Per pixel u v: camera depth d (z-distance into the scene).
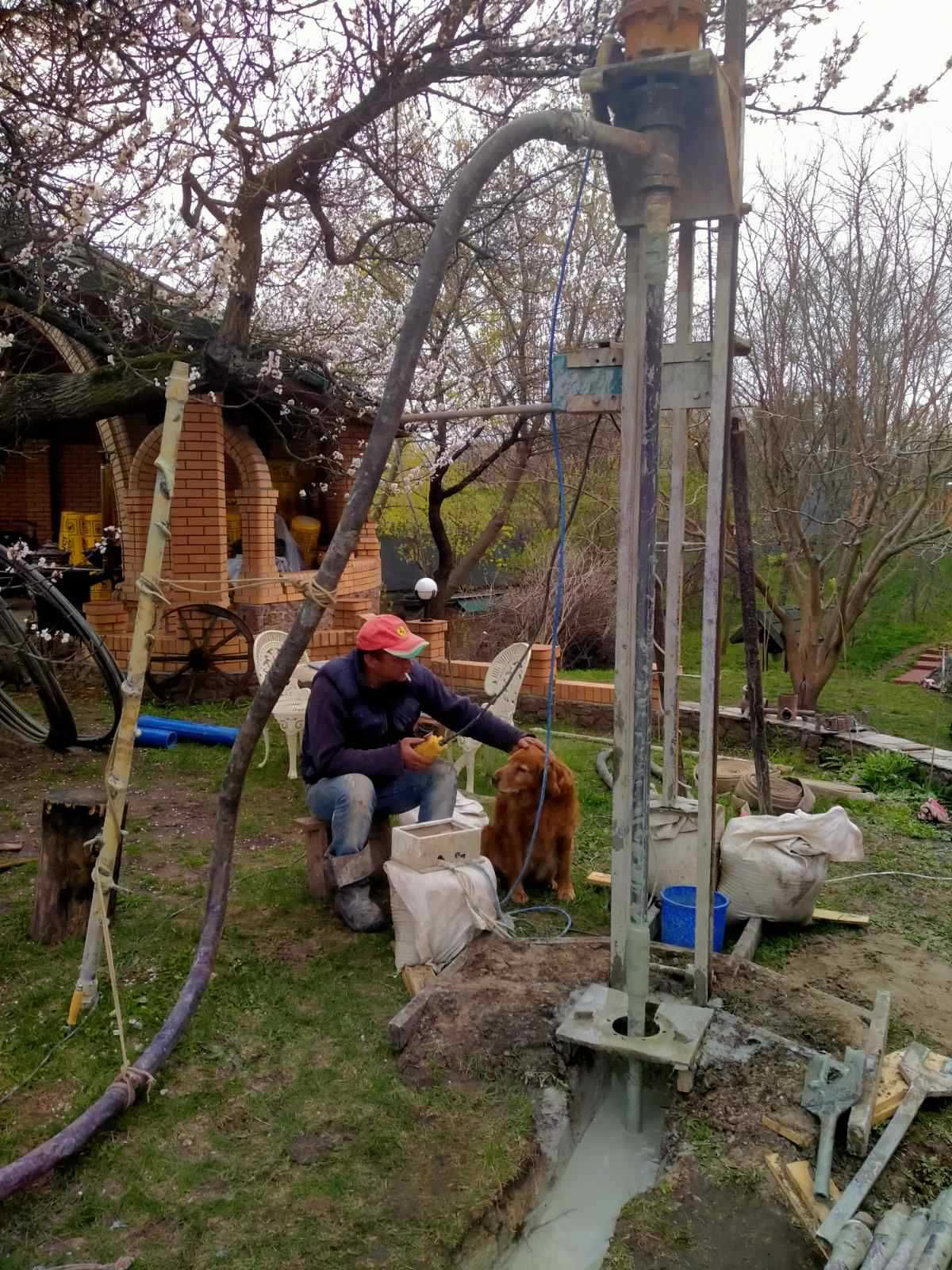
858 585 10.43
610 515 16.70
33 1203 2.65
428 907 3.88
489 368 12.45
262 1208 2.63
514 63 6.36
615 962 3.51
